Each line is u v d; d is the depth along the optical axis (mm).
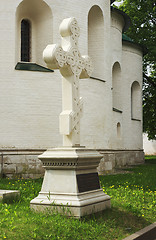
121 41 23969
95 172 7359
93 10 18156
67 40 7285
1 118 15062
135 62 26547
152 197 9531
